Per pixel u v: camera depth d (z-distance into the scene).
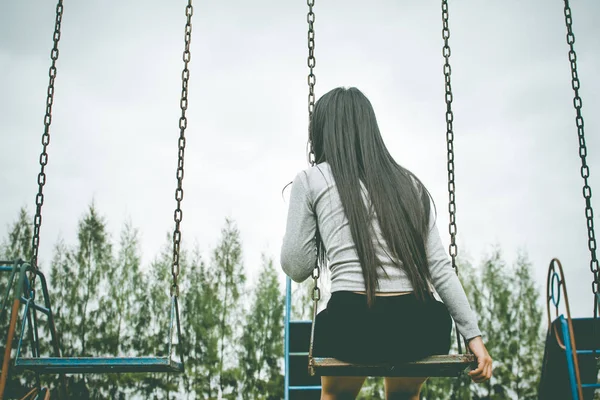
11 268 2.51
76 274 20.62
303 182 1.90
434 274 1.81
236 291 20.86
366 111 1.99
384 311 1.69
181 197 2.73
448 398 19.77
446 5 2.84
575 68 3.41
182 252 21.39
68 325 19.92
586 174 3.34
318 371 1.82
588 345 3.92
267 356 20.19
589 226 3.32
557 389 3.39
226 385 19.89
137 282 20.94
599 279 3.27
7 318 18.20
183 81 2.88
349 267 1.74
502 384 20.06
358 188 1.82
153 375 19.78
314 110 2.08
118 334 20.28
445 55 2.80
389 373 1.87
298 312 20.45
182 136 2.82
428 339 1.74
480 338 1.75
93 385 19.23
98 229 21.14
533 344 20.47
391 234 1.75
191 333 20.42
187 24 2.95
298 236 1.86
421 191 1.90
